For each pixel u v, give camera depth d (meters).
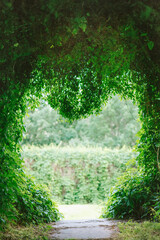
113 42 3.50
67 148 10.20
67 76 4.62
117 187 5.25
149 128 4.38
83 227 4.10
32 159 9.59
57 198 9.53
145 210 4.51
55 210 5.41
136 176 5.07
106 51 3.79
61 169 9.77
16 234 3.42
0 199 3.42
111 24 3.25
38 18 3.01
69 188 9.66
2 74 3.41
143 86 4.25
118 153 9.91
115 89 5.03
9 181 3.68
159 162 4.40
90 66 4.48
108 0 2.95
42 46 3.77
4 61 3.30
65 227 4.16
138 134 4.80
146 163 4.63
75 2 2.93
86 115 5.32
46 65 4.35
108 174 9.77
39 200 4.86
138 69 4.07
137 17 3.04
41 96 4.91
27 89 4.39
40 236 3.43
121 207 4.86
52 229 4.02
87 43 3.87
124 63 4.04
